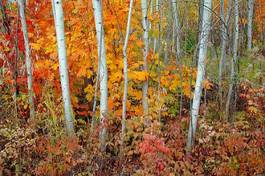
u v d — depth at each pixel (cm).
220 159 737
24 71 812
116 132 772
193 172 722
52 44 819
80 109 876
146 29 828
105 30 810
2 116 747
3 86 835
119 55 821
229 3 1199
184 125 845
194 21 1526
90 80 888
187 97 988
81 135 753
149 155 641
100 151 700
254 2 2369
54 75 813
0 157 628
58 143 668
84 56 802
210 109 972
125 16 811
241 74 1348
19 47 816
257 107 878
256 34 2430
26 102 782
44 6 873
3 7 838
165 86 894
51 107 730
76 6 834
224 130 788
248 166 723
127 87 751
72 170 660
